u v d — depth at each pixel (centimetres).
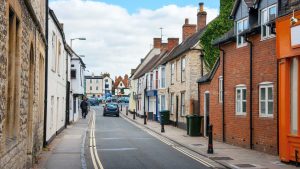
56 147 2033
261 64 1856
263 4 1845
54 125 2416
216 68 2431
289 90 1537
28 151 1323
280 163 1534
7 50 827
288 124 1530
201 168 1475
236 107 2133
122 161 1633
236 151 1891
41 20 1627
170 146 2188
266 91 1809
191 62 3225
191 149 2008
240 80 2077
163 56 4931
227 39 2180
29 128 1324
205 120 2678
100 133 2970
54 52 2316
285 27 1538
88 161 1627
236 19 2128
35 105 1429
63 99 3095
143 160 1664
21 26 1010
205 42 3119
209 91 2541
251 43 1950
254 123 1922
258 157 1689
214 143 2244
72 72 4234
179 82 3575
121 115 6038
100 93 14225
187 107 3250
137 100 6097
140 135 2833
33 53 1325
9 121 931
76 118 4456
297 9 1450
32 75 1329
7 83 854
